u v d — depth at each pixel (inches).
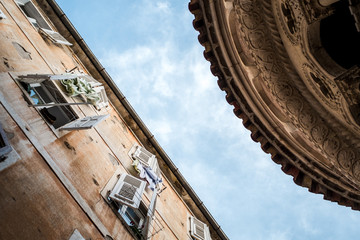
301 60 302.0
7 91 281.1
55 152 293.0
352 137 306.8
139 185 392.5
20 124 266.4
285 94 343.0
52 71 424.5
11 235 190.5
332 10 256.4
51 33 516.4
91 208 296.5
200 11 390.6
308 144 372.2
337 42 309.0
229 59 384.8
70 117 384.8
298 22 275.0
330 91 288.5
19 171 228.7
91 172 338.0
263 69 341.4
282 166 421.4
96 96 468.4
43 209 231.6
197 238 534.0
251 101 390.9
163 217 468.4
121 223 336.2
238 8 330.0
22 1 518.3
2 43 334.6
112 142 460.1
